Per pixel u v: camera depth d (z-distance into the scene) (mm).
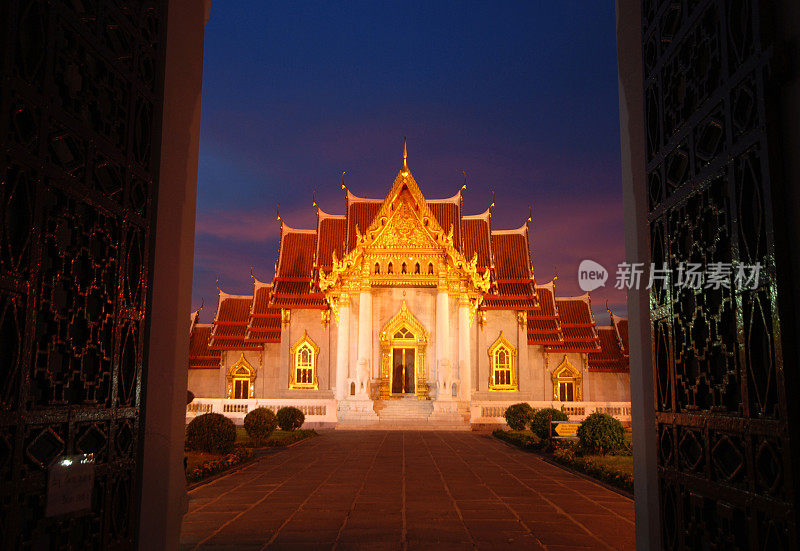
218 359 59906
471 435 35562
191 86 7797
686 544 5684
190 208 7793
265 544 9500
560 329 58000
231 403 40219
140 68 6230
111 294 5578
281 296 53500
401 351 47719
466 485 15539
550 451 24062
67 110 4949
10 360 4242
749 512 4543
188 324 7695
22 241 4383
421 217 47406
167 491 6863
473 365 53062
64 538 4797
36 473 4520
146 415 6305
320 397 51719
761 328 4520
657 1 6586
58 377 4891
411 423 42219
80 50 5160
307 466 19641
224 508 12430
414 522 11094
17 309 4309
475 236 57906
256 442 26719
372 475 17469
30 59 4531
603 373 60719
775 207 4285
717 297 5238
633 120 7684
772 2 4492
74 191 4992
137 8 6152
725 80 4973
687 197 5695
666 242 6227
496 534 10172
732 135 4852
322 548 9266
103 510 5383
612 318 64125
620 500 13344
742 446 4734
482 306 53938
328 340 52875
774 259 4230
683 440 5863
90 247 5258
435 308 47625
